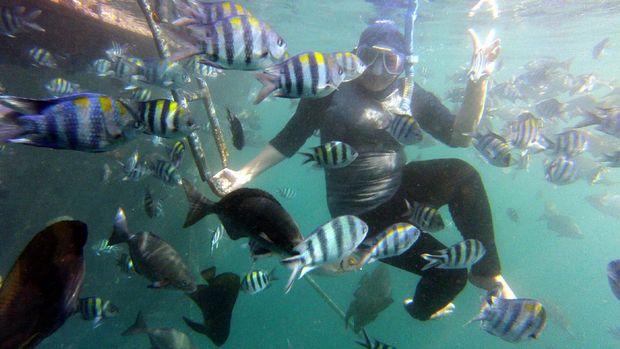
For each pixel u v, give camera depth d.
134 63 1.72
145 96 1.76
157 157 1.66
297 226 0.70
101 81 2.88
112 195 2.93
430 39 7.94
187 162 3.55
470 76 1.29
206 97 1.44
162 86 1.55
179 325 3.81
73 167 2.73
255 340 4.77
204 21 0.83
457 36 7.48
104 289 3.09
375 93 1.37
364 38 1.34
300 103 1.44
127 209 3.04
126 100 0.76
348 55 0.92
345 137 1.34
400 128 1.21
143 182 3.06
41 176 2.63
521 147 1.73
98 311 1.30
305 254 0.68
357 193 1.31
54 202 2.71
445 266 1.04
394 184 1.32
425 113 1.47
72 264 0.56
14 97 0.60
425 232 1.22
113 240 0.96
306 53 0.82
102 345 3.28
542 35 7.04
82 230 0.56
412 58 1.35
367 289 2.57
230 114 1.01
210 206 0.78
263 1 5.52
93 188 2.84
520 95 3.42
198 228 3.69
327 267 1.74
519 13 5.62
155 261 0.96
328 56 0.84
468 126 1.38
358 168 1.31
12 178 2.52
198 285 0.97
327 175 1.40
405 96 1.36
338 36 8.11
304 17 6.53
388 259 1.28
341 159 1.15
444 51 9.56
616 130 1.44
